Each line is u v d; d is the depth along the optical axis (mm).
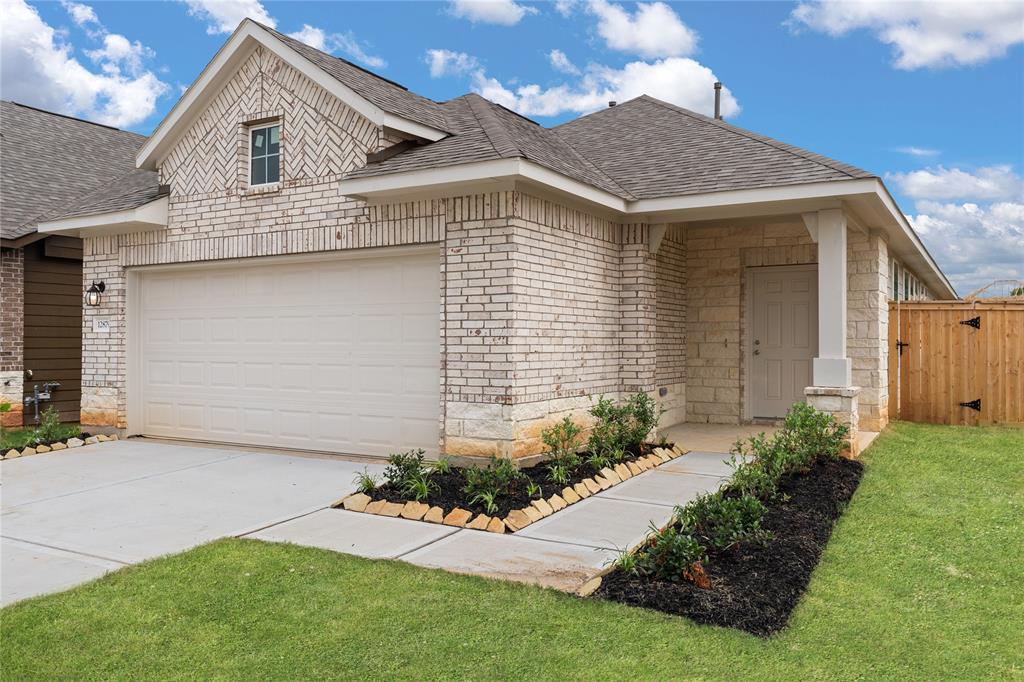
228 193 10070
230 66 9922
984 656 3877
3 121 15531
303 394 9773
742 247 11617
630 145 11234
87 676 3541
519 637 3926
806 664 3711
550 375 8562
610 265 9930
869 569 5141
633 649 3801
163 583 4699
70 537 5887
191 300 10766
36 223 12109
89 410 11414
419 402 8883
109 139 17422
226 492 7445
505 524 5980
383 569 4945
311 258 9508
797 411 8109
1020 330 11523
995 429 11125
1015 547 5648
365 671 3592
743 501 5781
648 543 5305
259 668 3617
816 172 8609
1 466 8938
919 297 19188
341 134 9078
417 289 8898
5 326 12500
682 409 11875
